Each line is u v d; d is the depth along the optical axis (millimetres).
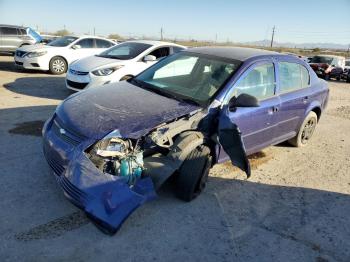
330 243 3760
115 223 3254
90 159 3400
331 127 8461
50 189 4137
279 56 5504
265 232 3814
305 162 5953
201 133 4062
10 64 14852
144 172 3656
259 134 5051
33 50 12461
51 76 12367
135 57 8859
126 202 3311
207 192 4500
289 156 6141
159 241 3453
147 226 3656
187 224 3771
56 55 12703
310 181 5234
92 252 3205
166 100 4316
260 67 5004
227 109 4309
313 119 6496
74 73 8609
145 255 3244
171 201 4156
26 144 5383
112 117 3736
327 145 6980
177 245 3430
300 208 4406
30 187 4141
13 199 3869
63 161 3527
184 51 5531
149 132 3693
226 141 4051
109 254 3205
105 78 8211
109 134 3475
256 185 4879
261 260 3379
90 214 3244
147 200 3475
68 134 3650
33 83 10672
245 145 4895
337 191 5004
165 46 9555
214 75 4707
